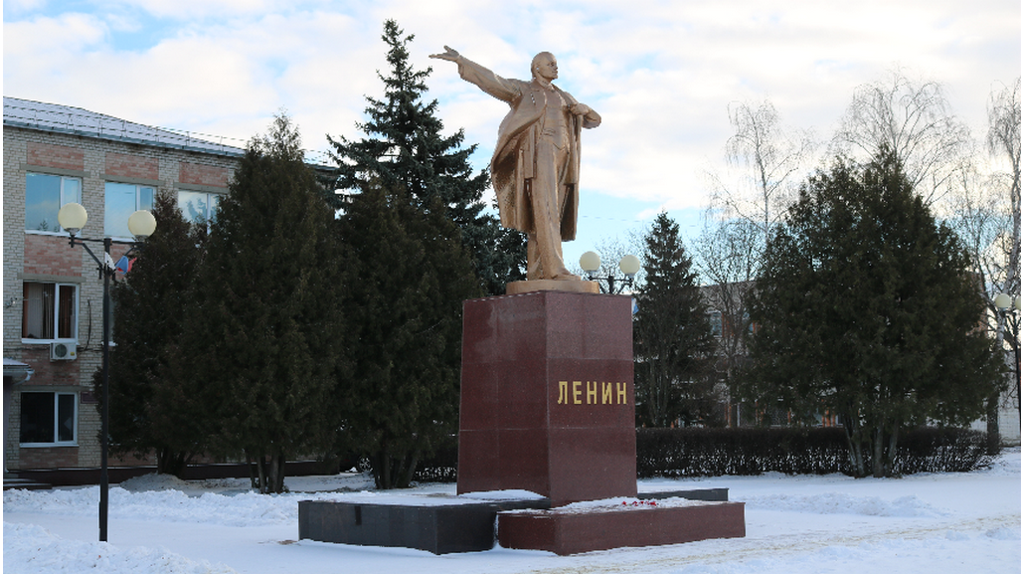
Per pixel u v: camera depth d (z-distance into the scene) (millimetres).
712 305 44719
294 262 22641
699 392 41625
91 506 19406
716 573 9875
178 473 27906
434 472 27188
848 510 16719
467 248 26031
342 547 12438
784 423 32500
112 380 25891
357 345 23938
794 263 26750
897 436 26094
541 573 9883
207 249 23328
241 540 13641
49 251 30406
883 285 25359
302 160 24422
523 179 13953
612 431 13203
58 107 34312
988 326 34062
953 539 12734
